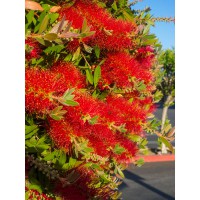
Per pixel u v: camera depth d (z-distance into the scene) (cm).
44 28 116
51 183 139
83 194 141
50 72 130
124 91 162
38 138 132
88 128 133
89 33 118
